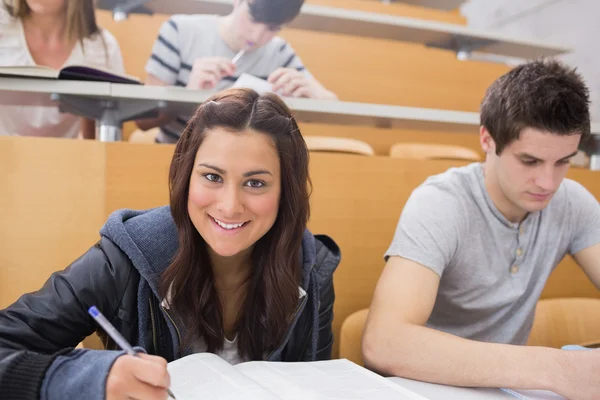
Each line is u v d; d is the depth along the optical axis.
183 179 0.67
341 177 1.23
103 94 1.12
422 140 2.71
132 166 1.07
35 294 0.65
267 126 0.64
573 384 0.60
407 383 0.68
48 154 1.01
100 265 0.68
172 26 1.78
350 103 1.37
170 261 0.71
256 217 0.65
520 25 3.69
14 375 0.51
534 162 0.84
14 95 1.11
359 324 1.06
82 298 0.66
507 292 0.97
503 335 1.00
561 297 1.44
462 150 2.21
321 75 2.53
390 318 0.76
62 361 0.52
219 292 0.77
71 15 1.70
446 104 2.79
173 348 0.73
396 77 2.67
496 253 0.97
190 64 1.80
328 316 0.85
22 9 1.63
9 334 0.59
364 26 2.16
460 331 0.99
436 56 2.76
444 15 2.93
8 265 0.99
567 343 1.26
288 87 1.59
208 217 0.65
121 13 1.98
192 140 0.65
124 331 0.70
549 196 0.87
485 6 4.04
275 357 0.76
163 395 0.50
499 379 0.63
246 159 0.62
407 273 0.83
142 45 2.25
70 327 0.65
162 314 0.72
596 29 3.04
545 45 2.49
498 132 0.86
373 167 1.26
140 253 0.69
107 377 0.48
